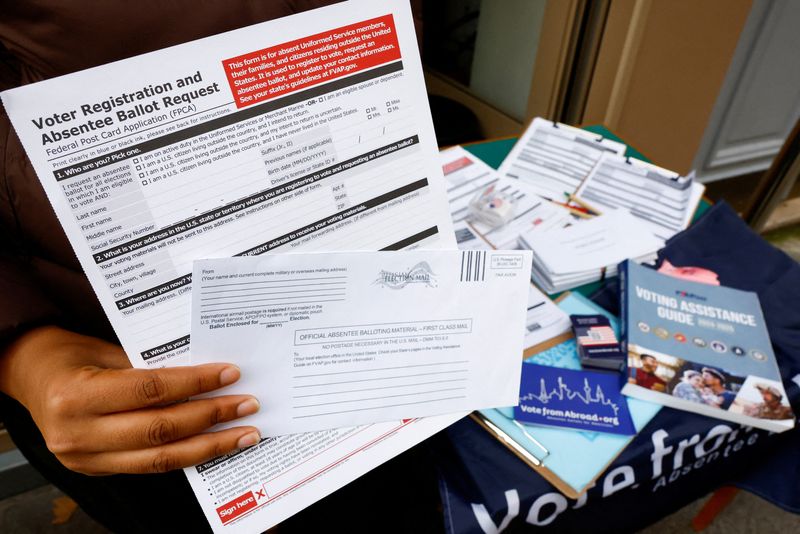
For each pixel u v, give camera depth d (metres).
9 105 0.25
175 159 0.29
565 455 0.56
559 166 1.00
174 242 0.30
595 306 0.74
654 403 0.61
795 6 1.54
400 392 0.37
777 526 1.11
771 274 0.77
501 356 0.38
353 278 0.34
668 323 0.67
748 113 1.81
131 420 0.31
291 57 0.30
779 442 0.71
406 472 1.00
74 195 0.28
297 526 0.97
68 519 1.14
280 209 0.32
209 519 0.34
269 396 0.34
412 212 0.35
